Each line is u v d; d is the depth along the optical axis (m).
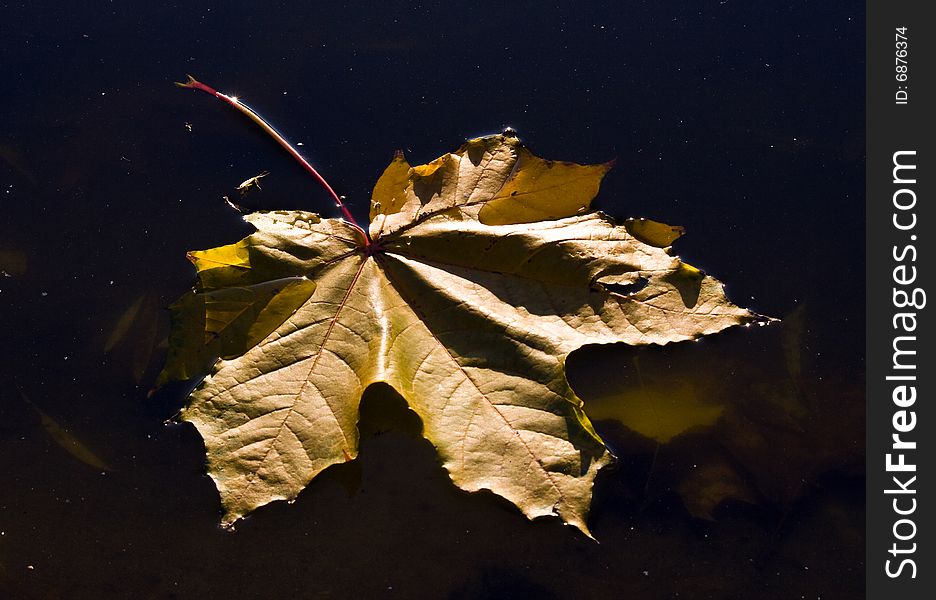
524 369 0.47
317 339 0.47
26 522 0.46
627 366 0.48
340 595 0.45
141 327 0.49
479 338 0.47
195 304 0.48
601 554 0.46
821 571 0.45
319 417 0.46
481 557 0.45
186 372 0.47
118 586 0.45
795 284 0.50
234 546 0.46
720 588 0.45
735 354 0.49
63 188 0.52
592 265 0.49
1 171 0.52
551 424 0.46
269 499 0.45
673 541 0.46
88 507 0.46
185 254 0.50
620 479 0.47
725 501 0.46
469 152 0.50
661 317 0.48
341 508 0.46
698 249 0.50
